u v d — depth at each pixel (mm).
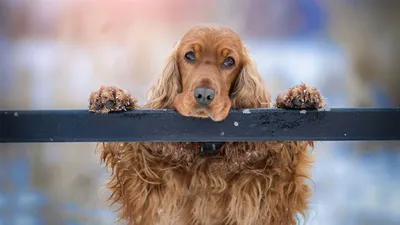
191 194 6223
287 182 6215
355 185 10734
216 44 5957
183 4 16391
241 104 6203
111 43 15625
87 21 15930
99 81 14555
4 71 14695
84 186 10922
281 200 6195
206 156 6219
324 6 16594
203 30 6035
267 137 4965
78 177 11023
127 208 6258
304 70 14953
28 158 11375
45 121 4859
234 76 6137
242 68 6215
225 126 4973
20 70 14711
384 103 14672
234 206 6191
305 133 4945
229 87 6090
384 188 10648
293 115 4941
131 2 16078
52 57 15211
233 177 6234
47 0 15852
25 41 15766
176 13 16281
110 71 14781
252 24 16906
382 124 4875
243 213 6195
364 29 16219
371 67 15289
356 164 11422
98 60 14961
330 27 16547
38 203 10477
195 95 5379
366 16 16391
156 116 4957
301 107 5082
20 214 10195
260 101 6277
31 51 15367
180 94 5832
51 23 15938
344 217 9938
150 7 16141
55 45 15680
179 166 6195
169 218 6219
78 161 11352
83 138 4902
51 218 10109
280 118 4945
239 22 16953
